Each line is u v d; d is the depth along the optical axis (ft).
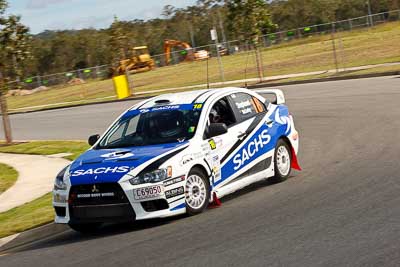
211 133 34.35
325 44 189.57
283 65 151.94
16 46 85.10
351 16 292.61
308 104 79.56
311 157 48.42
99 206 31.40
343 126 60.95
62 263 27.94
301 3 301.43
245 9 121.80
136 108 37.35
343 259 23.40
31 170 59.67
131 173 31.09
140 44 326.44
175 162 32.07
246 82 121.19
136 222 34.50
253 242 26.89
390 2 283.79
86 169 32.30
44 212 39.04
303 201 33.81
